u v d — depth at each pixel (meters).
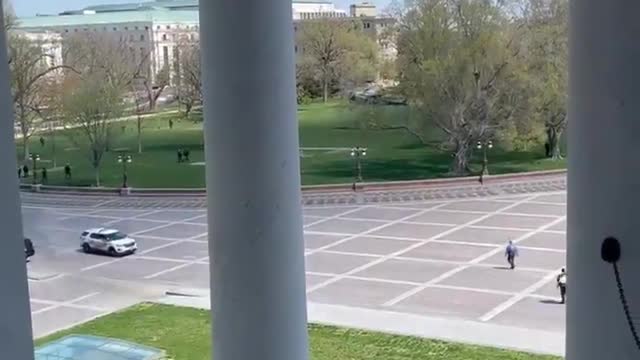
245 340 5.95
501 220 48.94
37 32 61.00
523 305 30.66
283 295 5.95
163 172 70.69
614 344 5.00
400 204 56.31
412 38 66.88
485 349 25.25
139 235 48.19
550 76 60.16
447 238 44.56
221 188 5.82
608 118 4.84
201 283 36.03
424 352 25.34
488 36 63.06
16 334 4.33
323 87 87.25
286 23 5.74
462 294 32.84
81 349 25.69
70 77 66.69
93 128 67.75
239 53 5.59
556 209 51.47
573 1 4.94
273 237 5.86
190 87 81.88
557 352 24.58
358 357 25.14
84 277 37.53
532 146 65.25
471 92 64.31
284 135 5.82
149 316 30.31
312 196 60.72
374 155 77.62
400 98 75.31
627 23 4.72
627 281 4.93
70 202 60.22
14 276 4.32
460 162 66.50
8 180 4.27
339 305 31.59
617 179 4.87
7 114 4.26
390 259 40.03
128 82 76.38
